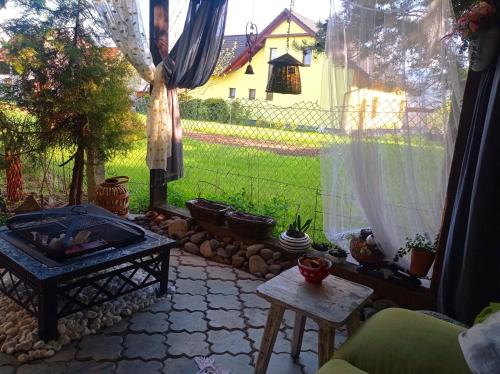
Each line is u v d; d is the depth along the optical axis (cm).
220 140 417
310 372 200
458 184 209
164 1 351
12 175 391
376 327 159
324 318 160
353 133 242
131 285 245
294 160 376
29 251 215
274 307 178
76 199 381
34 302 226
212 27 328
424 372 136
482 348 126
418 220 241
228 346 216
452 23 210
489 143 178
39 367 190
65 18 343
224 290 275
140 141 410
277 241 314
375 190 242
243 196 379
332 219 273
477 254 186
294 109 363
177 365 199
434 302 233
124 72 364
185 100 427
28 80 340
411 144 231
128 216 381
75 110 343
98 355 201
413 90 226
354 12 232
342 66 240
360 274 261
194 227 353
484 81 193
